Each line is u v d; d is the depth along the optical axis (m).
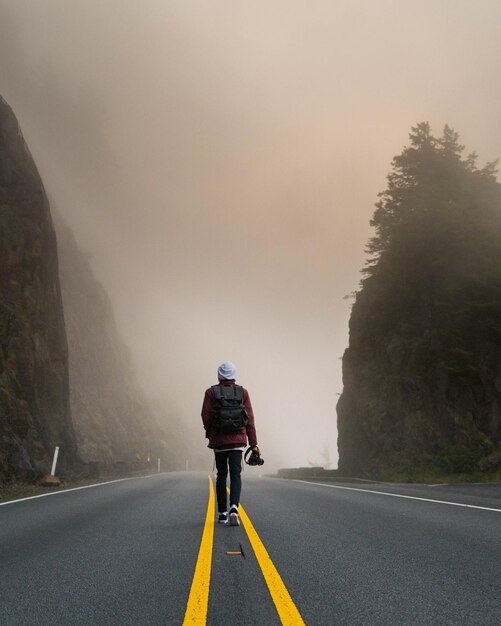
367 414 34.88
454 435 29.83
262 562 5.23
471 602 3.98
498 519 8.29
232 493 7.39
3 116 28.12
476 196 38.81
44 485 17.75
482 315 33.25
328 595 4.16
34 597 4.16
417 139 41.69
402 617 3.65
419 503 10.76
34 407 23.59
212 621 3.56
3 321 23.47
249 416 7.46
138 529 7.26
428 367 33.19
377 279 40.59
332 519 8.19
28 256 26.58
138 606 3.91
